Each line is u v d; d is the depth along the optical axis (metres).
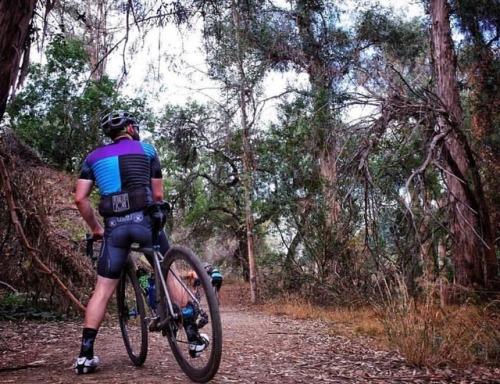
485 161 14.17
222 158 22.61
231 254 28.92
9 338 5.86
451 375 4.36
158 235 4.01
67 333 6.38
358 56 17.84
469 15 14.16
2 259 7.08
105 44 7.41
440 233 13.58
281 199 16.89
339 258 14.68
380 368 4.59
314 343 6.48
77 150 16.47
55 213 9.01
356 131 11.07
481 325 6.56
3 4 3.91
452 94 14.00
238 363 4.61
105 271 3.99
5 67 4.02
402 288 5.95
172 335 3.85
